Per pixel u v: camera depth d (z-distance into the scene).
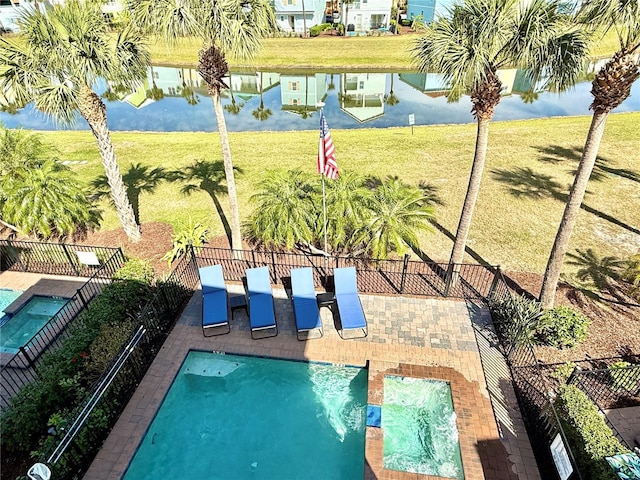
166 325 10.71
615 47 39.16
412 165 19.72
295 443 8.25
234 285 12.06
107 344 8.88
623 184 17.20
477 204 16.17
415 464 7.66
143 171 19.70
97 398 7.94
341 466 7.84
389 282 12.00
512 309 9.99
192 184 18.28
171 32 9.74
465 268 12.62
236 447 8.20
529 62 8.63
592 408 7.18
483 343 9.98
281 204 12.45
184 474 7.77
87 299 11.53
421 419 8.45
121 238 14.53
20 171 13.02
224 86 10.73
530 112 29.64
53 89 10.18
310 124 28.52
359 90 35.94
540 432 7.86
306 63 41.53
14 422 7.41
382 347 9.92
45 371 8.48
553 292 10.39
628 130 23.03
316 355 9.78
